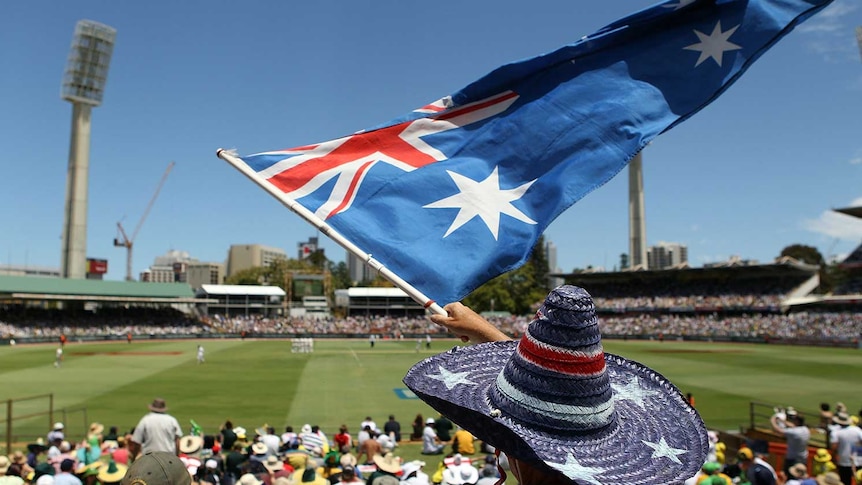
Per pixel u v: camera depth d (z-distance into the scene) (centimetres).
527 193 591
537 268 14938
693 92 625
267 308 12669
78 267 10425
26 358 5816
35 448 1919
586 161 595
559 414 239
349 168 588
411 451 2239
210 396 3494
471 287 542
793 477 1389
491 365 305
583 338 240
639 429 265
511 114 621
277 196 566
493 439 246
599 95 622
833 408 3133
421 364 294
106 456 1778
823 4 632
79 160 10481
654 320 10488
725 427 2636
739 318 10125
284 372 4716
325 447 1895
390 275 537
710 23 639
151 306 11788
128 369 4884
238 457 1584
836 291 10631
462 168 593
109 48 10556
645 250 12200
